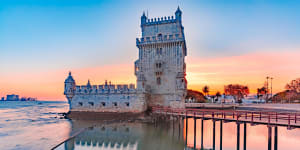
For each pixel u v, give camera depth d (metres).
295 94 115.56
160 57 61.69
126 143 37.09
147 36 65.62
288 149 35.06
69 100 62.94
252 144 38.28
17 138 41.59
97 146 35.31
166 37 61.41
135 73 64.69
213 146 35.06
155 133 44.25
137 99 55.28
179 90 58.25
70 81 62.84
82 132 44.75
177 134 44.38
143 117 53.78
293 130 52.66
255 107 89.06
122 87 57.19
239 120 32.84
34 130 49.84
